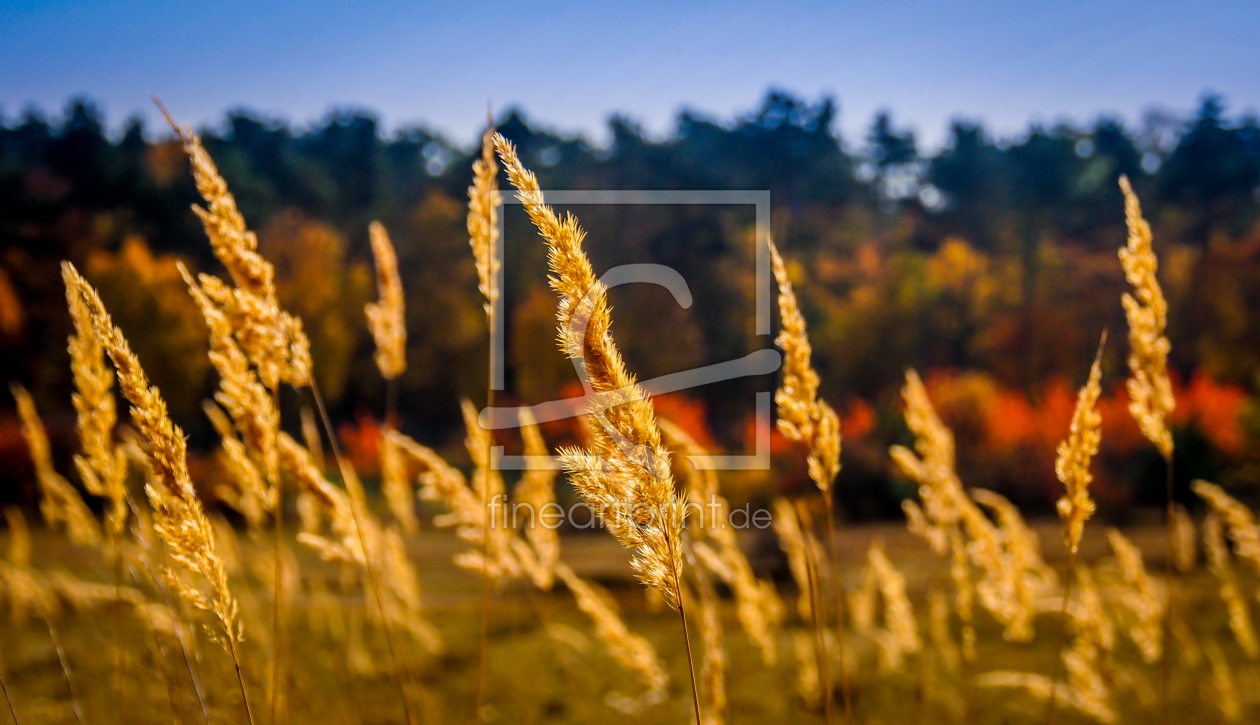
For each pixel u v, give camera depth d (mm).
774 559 10586
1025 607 3783
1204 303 37375
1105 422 21469
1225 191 42156
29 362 27469
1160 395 2568
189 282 2139
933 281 42875
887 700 5422
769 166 45406
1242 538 3998
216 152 38969
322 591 5008
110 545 4039
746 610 3568
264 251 36000
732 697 5059
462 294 39031
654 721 5312
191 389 26734
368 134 50969
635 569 1549
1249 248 38562
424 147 61906
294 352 2305
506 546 3502
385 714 4461
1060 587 5633
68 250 29625
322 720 4180
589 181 41625
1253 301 36156
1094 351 37125
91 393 2281
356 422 35469
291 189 45875
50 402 26734
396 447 3893
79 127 34469
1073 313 39906
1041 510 19500
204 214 2123
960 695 5496
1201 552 12320
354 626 4594
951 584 9609
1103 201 47469
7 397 26781
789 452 15570
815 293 39938
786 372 2252
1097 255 45844
